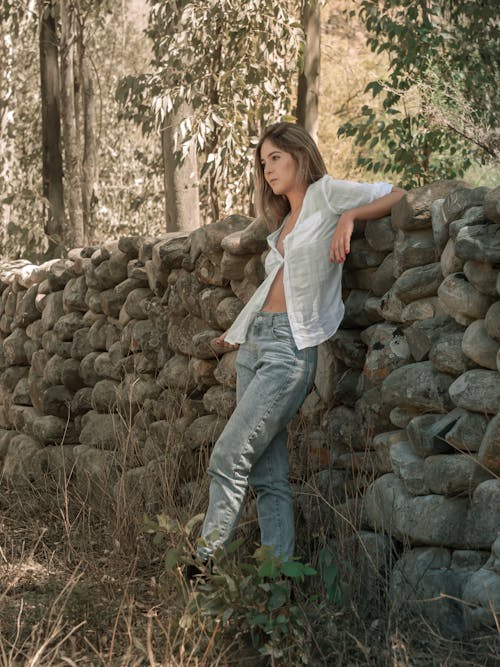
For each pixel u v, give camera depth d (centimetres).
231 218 434
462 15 830
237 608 291
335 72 1532
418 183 820
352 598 318
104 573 382
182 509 415
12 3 1061
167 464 436
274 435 335
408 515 316
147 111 873
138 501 436
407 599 301
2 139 1141
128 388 512
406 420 332
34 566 412
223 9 798
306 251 341
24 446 612
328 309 344
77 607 329
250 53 846
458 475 299
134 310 514
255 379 335
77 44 1167
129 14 1598
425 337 325
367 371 353
